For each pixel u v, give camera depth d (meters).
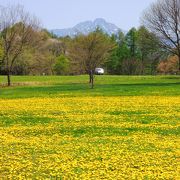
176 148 19.56
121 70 143.88
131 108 35.75
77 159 17.48
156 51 80.19
